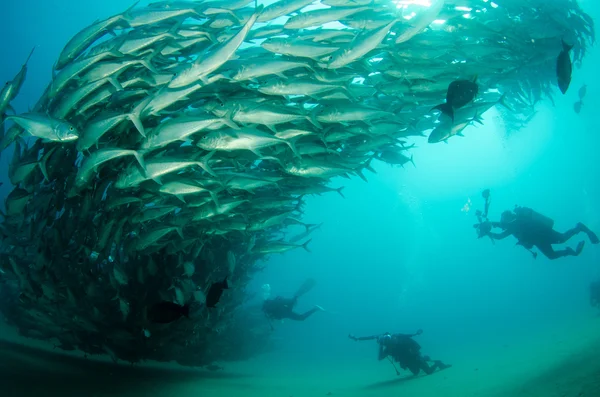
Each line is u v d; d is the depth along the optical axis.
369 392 7.68
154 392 6.40
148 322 8.07
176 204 7.29
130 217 6.98
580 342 7.88
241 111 5.68
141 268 8.16
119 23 5.85
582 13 9.16
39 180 6.71
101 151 5.16
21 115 4.62
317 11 5.86
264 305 13.45
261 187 8.83
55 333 8.65
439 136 6.48
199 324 9.17
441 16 6.95
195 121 5.14
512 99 10.07
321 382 10.16
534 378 5.69
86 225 7.58
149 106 5.04
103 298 8.12
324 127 7.25
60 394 5.31
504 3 7.89
